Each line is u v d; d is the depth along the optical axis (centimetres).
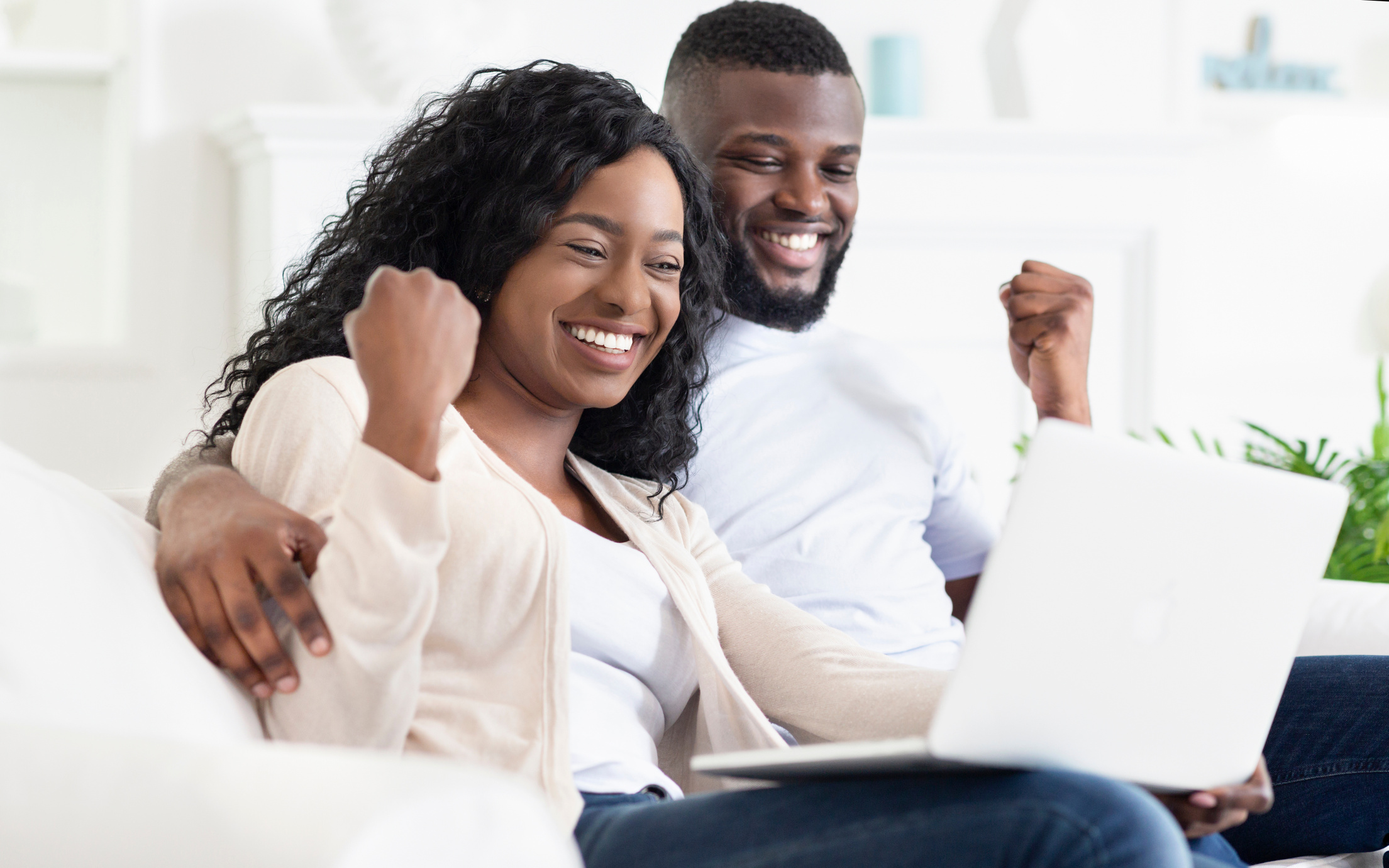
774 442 168
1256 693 100
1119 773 95
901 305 285
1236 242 342
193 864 65
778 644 136
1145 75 315
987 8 314
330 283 138
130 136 264
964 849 86
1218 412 330
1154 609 90
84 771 70
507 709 110
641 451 149
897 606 165
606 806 110
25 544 86
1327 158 345
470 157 130
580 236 127
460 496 114
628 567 127
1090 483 85
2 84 275
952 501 183
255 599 96
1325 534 99
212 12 269
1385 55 349
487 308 130
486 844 67
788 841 92
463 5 263
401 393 92
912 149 281
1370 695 143
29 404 260
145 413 266
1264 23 339
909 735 121
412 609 94
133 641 89
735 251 177
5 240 275
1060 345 172
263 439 112
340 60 276
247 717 97
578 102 130
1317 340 346
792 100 177
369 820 63
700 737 133
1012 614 84
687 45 187
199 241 269
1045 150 286
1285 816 144
